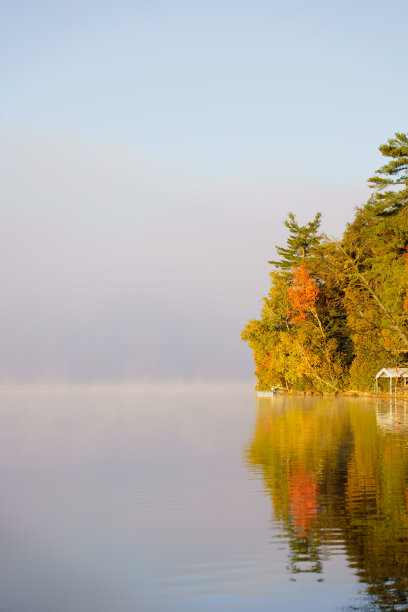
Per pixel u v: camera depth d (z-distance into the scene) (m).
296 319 104.12
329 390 104.00
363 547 12.84
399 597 10.18
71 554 12.76
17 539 13.88
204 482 20.81
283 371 108.81
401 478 20.98
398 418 49.12
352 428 40.47
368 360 92.25
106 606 10.05
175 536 14.02
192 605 10.05
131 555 12.66
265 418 51.38
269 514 15.95
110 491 19.42
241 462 25.41
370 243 90.06
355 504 16.91
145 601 10.25
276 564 11.91
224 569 11.70
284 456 26.97
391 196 67.69
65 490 19.66
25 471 23.62
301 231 123.62
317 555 12.39
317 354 103.38
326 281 103.94
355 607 9.80
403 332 75.50
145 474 22.67
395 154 64.69
